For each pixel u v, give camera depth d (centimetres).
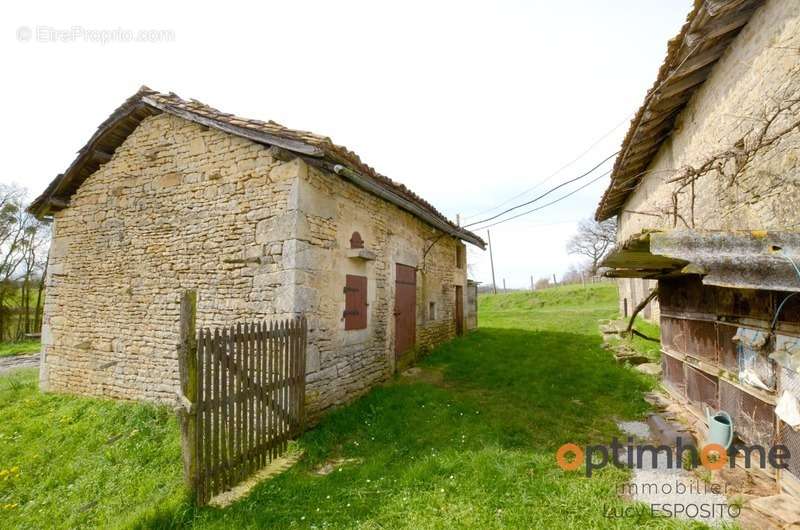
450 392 605
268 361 400
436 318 960
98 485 390
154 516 292
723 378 379
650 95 475
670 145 587
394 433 452
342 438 453
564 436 426
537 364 756
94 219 662
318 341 503
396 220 751
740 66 374
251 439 369
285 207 488
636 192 817
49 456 457
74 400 623
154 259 593
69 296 673
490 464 347
